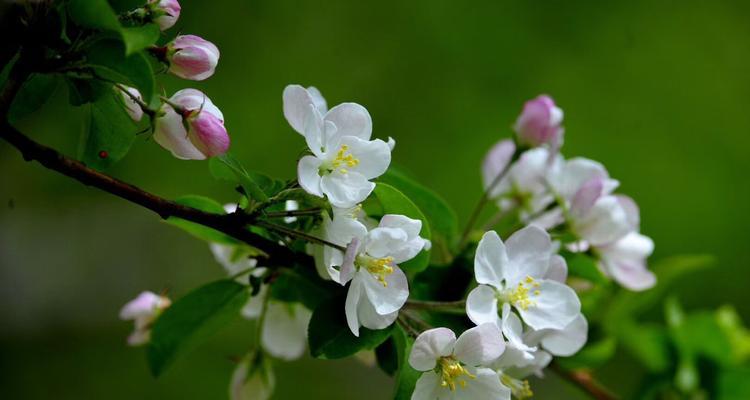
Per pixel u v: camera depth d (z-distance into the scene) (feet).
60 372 5.12
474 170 5.54
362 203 2.19
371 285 2.03
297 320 2.38
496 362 2.09
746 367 2.88
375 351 2.22
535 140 2.46
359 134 2.03
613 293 2.70
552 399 4.57
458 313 2.18
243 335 5.16
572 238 2.37
